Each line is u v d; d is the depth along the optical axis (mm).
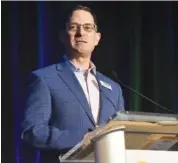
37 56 16406
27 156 15852
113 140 4699
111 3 17094
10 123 16000
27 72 16312
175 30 17297
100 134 4695
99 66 16906
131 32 17172
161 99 17000
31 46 16422
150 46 17234
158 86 17078
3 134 15867
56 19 16594
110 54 16969
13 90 16141
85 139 4820
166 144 5492
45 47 16453
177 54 17219
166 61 17203
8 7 16328
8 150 15867
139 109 16641
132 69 17000
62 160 4957
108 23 17078
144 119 4914
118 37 17094
